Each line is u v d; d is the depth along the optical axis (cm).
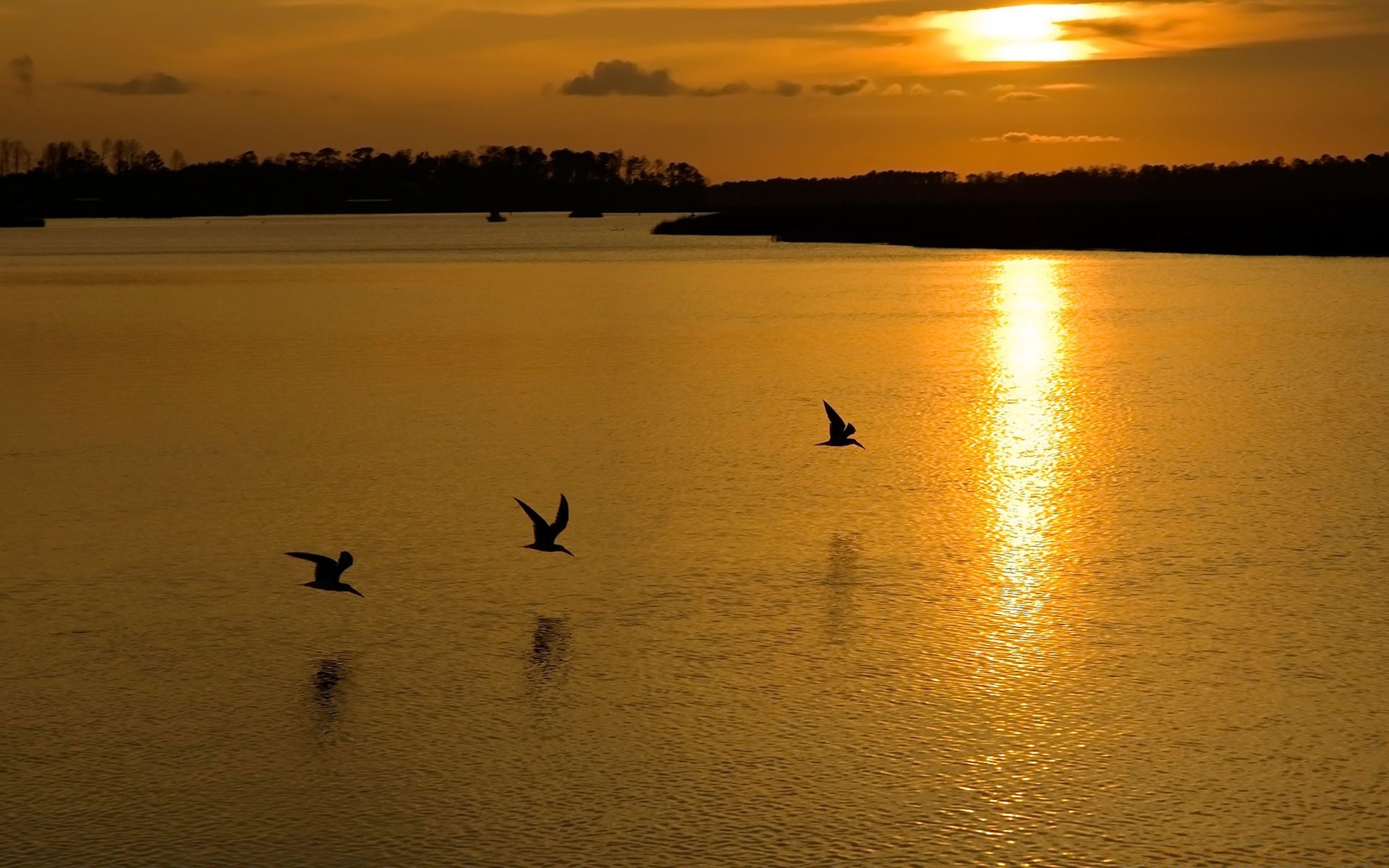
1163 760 2059
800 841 1856
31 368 6188
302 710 2264
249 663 2461
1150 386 5525
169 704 2289
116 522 3394
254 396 5344
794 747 2116
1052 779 2009
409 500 3606
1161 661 2425
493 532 3278
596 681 2367
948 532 3253
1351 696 2267
